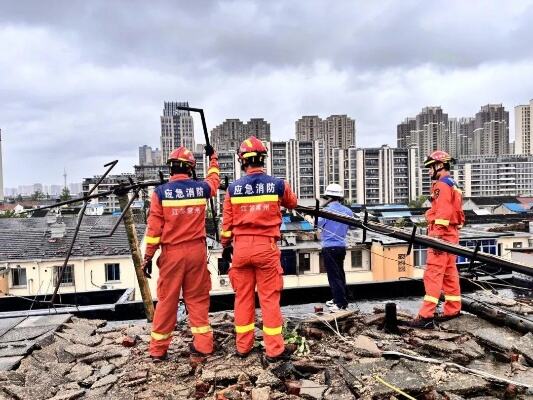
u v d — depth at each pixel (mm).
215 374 4145
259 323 5707
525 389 3910
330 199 6719
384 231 5379
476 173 114812
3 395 4012
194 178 4977
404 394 3678
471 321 5574
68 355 4895
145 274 4711
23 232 29547
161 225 4574
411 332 5289
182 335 5551
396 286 7711
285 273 28750
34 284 25828
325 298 7582
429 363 4344
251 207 4473
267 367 4289
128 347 5141
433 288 5418
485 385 3943
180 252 4559
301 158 87875
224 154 81062
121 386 4164
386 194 93125
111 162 5840
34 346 5070
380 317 5758
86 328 5863
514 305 6020
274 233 4516
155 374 4395
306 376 4227
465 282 7652
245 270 4574
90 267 26234
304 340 4965
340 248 6574
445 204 5395
